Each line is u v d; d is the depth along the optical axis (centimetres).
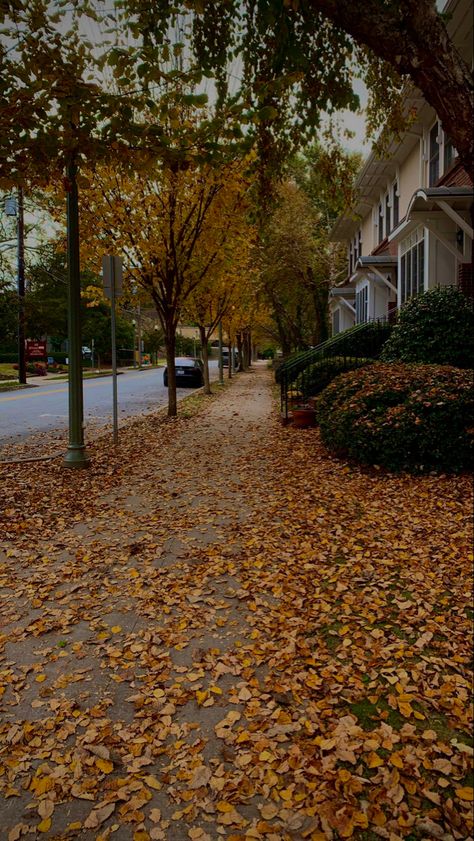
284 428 1252
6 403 2067
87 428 1386
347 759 253
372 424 760
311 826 220
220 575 465
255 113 525
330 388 916
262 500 680
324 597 417
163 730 277
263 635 366
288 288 2666
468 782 239
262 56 761
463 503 619
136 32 546
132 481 796
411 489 684
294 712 289
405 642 351
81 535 571
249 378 3625
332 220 2997
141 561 499
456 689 303
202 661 337
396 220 1952
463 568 458
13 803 236
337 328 3403
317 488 717
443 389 746
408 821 220
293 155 873
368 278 2100
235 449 1026
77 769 252
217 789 240
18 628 382
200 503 679
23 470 870
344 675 319
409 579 443
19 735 275
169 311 1472
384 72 804
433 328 1098
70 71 485
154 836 218
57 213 1277
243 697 301
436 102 450
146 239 1281
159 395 2436
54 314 4509
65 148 508
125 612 404
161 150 512
